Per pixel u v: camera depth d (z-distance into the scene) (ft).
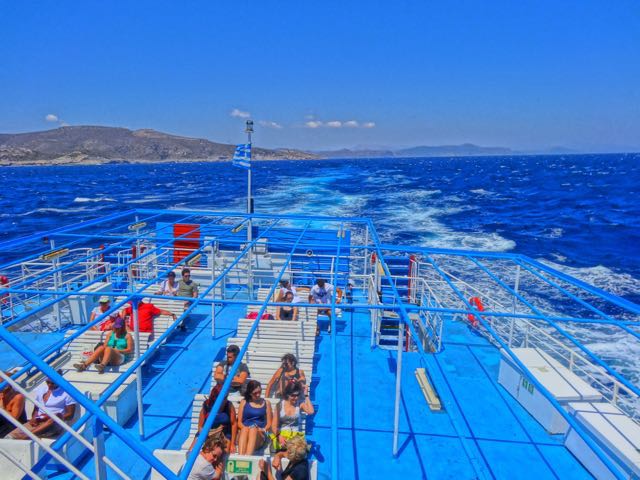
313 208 134.72
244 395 17.81
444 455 18.28
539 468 17.62
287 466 15.33
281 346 23.66
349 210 131.64
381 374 24.59
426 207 140.36
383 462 17.79
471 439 19.25
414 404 21.79
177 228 40.04
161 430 19.27
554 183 246.88
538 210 138.31
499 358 26.91
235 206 141.69
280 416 18.33
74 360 23.00
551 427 19.52
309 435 19.30
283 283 28.58
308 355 23.36
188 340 27.91
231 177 339.57
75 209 161.27
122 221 120.16
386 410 21.27
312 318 28.35
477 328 31.45
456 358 26.76
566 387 19.94
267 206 141.28
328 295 30.60
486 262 68.18
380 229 101.40
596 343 39.65
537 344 38.11
